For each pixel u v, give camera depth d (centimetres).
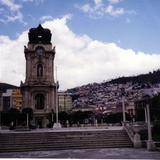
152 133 4478
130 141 4116
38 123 12206
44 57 12725
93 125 9531
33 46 12725
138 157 2895
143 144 3922
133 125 4709
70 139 4112
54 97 12456
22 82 12494
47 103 12319
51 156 3073
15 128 7206
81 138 4159
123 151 3469
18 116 10325
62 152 3462
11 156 3130
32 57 12650
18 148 3741
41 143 3941
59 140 4075
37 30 12888
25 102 12250
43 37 12900
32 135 4166
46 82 12456
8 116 10294
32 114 10981
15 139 4006
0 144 3816
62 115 11575
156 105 6406
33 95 12362
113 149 3731
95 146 3956
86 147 3909
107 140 4116
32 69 12581
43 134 4234
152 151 3444
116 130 4441
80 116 12194
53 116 11188
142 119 8550
